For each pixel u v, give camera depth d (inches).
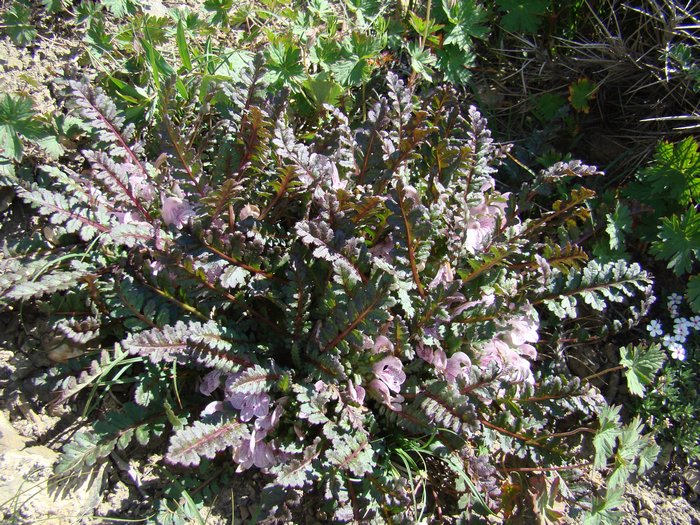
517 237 14.0
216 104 15.0
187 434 10.9
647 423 15.2
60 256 12.8
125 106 15.3
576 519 13.7
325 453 11.1
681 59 16.5
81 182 13.0
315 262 13.0
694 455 14.8
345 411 11.6
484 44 19.4
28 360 12.6
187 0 17.6
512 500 12.4
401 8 18.5
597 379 15.6
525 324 13.3
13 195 13.9
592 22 18.6
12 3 15.6
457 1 18.1
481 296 13.2
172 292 12.2
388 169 13.3
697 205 16.6
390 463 12.3
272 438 12.0
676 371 15.7
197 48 16.8
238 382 11.0
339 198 12.2
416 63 16.9
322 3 17.9
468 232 13.6
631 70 17.6
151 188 13.3
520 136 18.5
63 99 15.0
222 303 12.6
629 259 16.0
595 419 14.6
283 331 13.1
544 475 12.8
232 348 12.0
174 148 12.5
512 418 12.6
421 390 12.5
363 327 11.5
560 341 15.4
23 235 13.7
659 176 16.2
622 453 12.4
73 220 12.4
